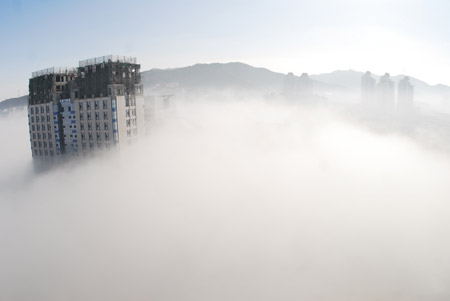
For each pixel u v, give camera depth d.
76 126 89.88
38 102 99.19
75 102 88.69
